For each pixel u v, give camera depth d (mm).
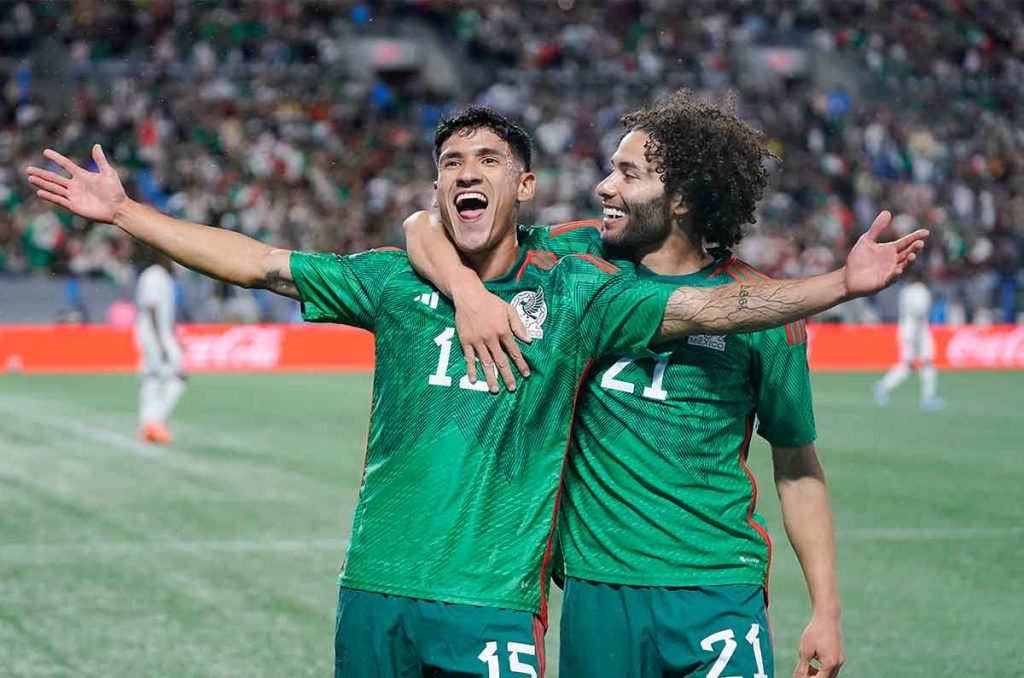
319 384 26797
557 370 4449
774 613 9281
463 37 47219
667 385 4688
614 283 4543
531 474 4414
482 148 4414
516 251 4621
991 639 8602
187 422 20156
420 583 4285
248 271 4578
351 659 4375
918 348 24484
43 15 43375
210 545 11305
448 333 4430
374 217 39031
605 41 48500
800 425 4895
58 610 9094
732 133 4879
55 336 29609
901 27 50406
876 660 8109
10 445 17438
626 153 4844
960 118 47156
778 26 50094
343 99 43844
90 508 12992
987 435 19891
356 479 14891
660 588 4656
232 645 8273
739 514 4766
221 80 43062
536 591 4383
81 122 39938
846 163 43656
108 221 4547
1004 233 42625
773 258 38656
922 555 11234
